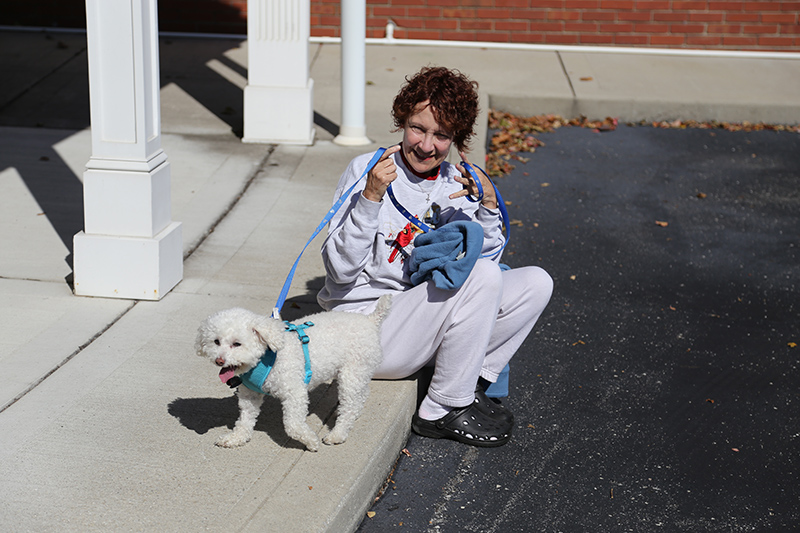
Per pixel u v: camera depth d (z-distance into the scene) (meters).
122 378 3.76
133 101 4.34
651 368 4.66
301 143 7.75
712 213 7.16
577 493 3.55
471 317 3.47
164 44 11.08
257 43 7.54
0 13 11.48
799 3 11.27
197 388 3.71
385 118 8.62
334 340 3.17
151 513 2.85
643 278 5.87
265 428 3.41
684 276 5.93
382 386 3.76
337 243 3.37
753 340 5.04
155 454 3.19
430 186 3.58
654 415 4.20
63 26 11.54
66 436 3.29
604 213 7.09
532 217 6.94
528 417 4.12
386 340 3.58
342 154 7.50
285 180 6.79
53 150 7.24
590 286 5.71
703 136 9.27
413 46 11.59
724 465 3.81
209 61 10.43
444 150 3.41
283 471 3.12
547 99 9.62
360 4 7.43
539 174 7.98
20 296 4.55
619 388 4.44
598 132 9.33
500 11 11.52
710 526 3.39
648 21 11.48
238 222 5.91
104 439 3.28
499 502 3.46
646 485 3.64
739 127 9.57
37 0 11.45
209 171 6.91
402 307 3.53
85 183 4.46
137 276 4.55
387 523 3.28
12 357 3.90
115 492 2.95
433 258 3.39
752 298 5.62
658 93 9.83
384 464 3.46
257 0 7.44
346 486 3.05
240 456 3.20
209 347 2.77
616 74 10.55
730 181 7.95
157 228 4.59
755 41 11.47
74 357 3.93
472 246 3.35
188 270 5.05
